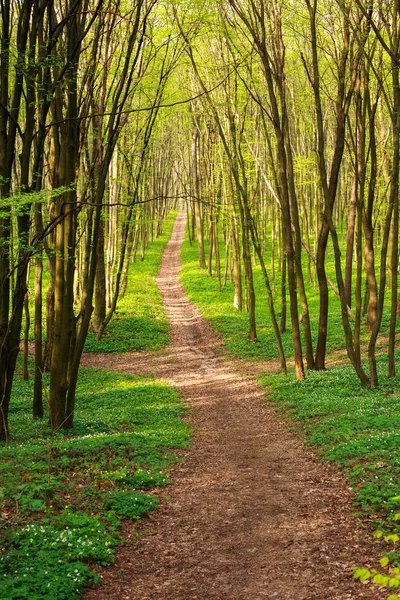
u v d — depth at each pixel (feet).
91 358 104.83
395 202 59.00
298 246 72.13
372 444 36.37
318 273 74.33
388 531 23.98
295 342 70.54
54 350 53.21
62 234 52.49
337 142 63.36
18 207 39.11
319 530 25.94
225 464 40.24
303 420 51.13
